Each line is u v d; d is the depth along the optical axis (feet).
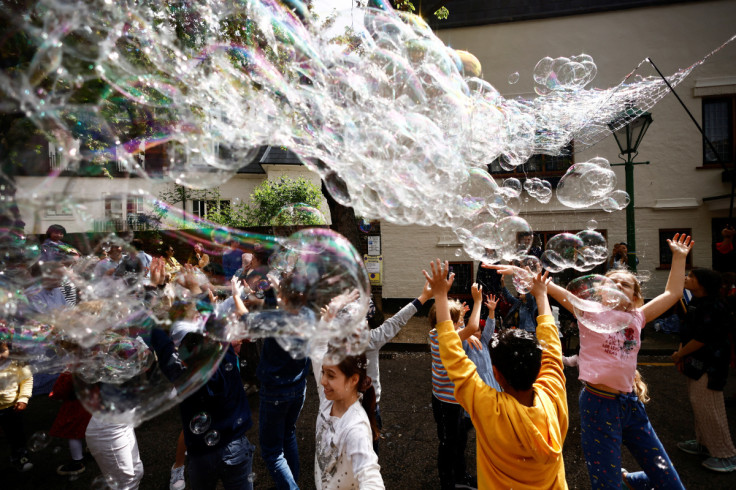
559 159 25.13
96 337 5.81
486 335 8.37
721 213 23.79
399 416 11.62
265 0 5.71
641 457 6.33
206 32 4.80
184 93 4.50
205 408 5.84
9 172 3.49
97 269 6.22
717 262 23.86
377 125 6.57
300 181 33.91
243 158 4.74
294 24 6.11
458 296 26.04
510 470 4.11
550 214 25.21
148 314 6.26
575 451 9.66
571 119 20.22
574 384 13.71
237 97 4.94
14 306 5.38
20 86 3.39
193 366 5.31
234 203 34.42
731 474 8.49
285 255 7.00
